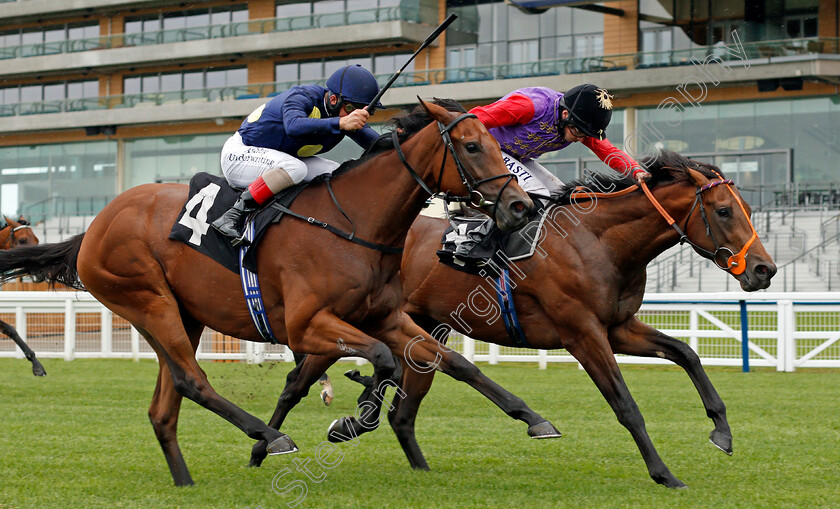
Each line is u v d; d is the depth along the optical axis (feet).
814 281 75.10
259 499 16.57
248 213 17.33
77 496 16.94
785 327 40.24
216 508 15.88
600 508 15.65
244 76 125.18
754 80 85.30
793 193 86.17
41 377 39.96
